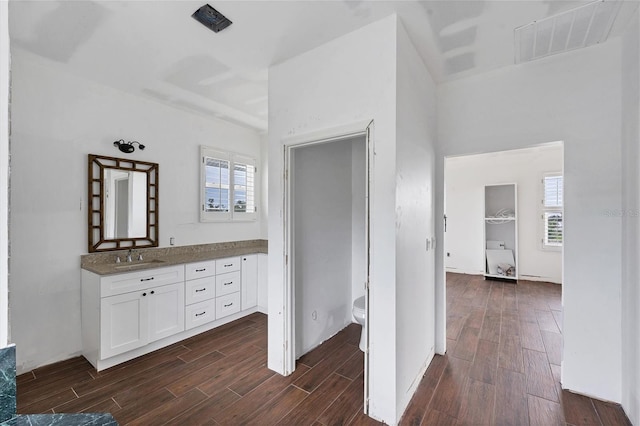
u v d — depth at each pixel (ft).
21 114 7.96
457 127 8.90
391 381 6.09
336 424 6.09
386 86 6.21
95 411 6.48
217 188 12.89
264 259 12.66
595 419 6.22
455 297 14.99
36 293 8.23
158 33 6.84
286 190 7.93
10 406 2.38
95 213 9.32
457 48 7.29
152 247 10.73
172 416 6.28
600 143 6.93
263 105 11.23
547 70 7.62
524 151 18.62
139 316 8.86
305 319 9.07
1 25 2.37
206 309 10.76
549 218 18.10
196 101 10.84
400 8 5.96
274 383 7.50
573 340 7.13
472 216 20.51
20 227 7.97
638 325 5.87
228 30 6.71
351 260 11.35
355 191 11.34
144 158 10.55
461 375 7.86
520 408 6.55
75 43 7.24
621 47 6.70
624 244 6.54
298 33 6.81
